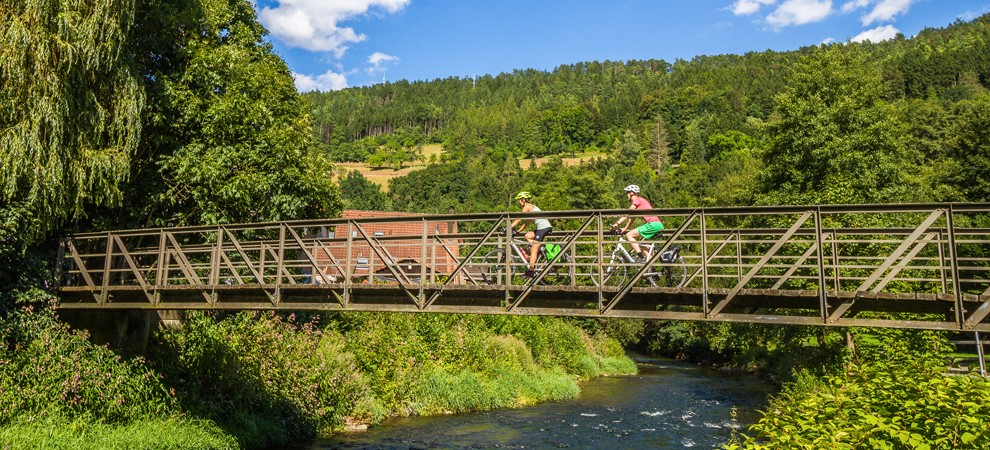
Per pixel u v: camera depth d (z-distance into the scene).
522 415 20.88
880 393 8.12
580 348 34.78
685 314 9.34
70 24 12.97
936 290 15.78
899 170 29.98
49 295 13.85
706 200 64.06
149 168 18.38
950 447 6.83
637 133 174.38
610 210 9.87
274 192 19.41
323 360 17.94
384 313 22.69
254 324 17.72
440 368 22.23
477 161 165.62
